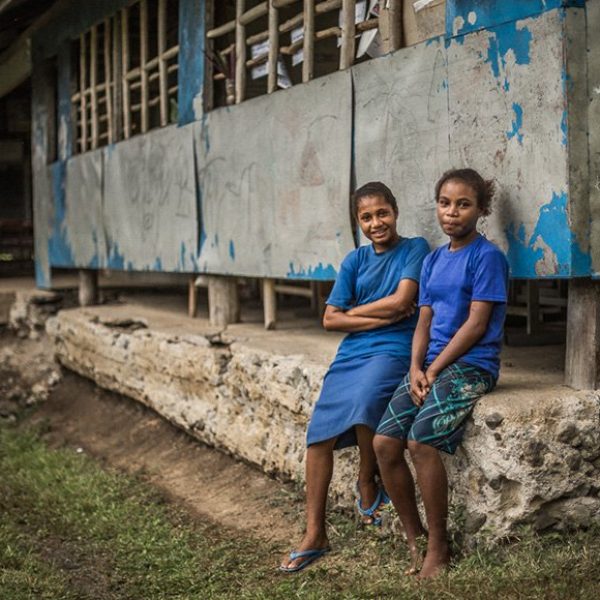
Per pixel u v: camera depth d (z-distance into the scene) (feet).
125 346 28.17
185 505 21.02
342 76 18.99
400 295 15.57
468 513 14.32
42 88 37.52
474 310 13.97
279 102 21.42
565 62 13.87
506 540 13.97
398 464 14.47
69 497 21.72
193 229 26.04
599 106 14.06
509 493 14.01
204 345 23.68
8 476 23.99
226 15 25.59
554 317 24.34
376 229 15.87
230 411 22.27
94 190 32.91
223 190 24.32
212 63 25.16
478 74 15.43
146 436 26.96
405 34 17.65
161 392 25.94
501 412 13.87
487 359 14.17
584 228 14.07
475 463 14.19
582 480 14.11
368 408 15.05
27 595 15.38
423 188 16.89
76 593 15.98
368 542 15.94
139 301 35.63
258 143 22.45
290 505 19.16
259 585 15.16
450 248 14.64
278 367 19.84
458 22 15.78
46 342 36.55
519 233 14.84
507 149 14.96
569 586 12.52
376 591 13.64
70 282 40.81
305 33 20.36
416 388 14.25
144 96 29.09
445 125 16.24
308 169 20.40
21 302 37.70
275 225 21.94
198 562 16.74
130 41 33.78
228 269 24.34
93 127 33.04
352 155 18.86
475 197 14.19
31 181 53.06
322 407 15.65
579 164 13.99
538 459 13.85
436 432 13.85
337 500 17.75
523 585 12.73
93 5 31.91
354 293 16.30
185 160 26.27
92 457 26.53
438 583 13.14
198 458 23.88
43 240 38.19
